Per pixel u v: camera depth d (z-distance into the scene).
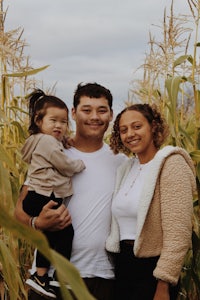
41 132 3.65
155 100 5.20
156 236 3.03
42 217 3.19
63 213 3.19
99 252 3.29
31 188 3.40
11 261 2.67
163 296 2.95
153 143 3.25
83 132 3.45
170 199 2.92
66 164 3.28
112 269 3.35
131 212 3.11
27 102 5.53
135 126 3.19
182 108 4.90
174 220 2.90
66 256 3.22
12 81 5.27
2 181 3.00
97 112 3.41
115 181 3.41
